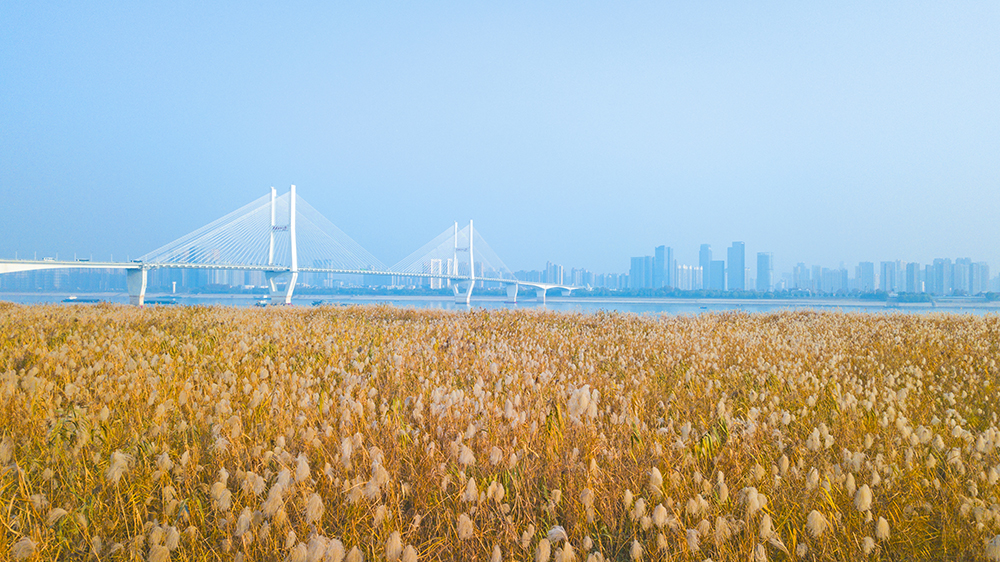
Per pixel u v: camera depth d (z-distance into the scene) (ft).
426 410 13.38
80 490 9.00
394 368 19.26
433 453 10.12
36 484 9.29
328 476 8.93
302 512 8.42
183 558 7.40
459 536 7.52
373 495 8.33
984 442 10.35
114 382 15.31
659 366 20.66
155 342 23.56
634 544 7.30
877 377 19.33
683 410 14.37
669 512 8.33
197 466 9.66
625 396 15.47
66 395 13.76
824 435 11.37
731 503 8.89
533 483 9.81
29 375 14.49
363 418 12.03
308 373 17.28
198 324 31.32
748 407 14.10
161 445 10.51
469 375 18.95
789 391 16.51
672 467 9.78
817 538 8.05
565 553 6.95
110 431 11.04
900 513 8.77
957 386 17.25
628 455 10.88
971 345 27.04
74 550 7.68
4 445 9.36
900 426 11.37
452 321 38.50
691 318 45.93
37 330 25.86
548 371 18.81
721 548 7.56
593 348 26.25
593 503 8.67
